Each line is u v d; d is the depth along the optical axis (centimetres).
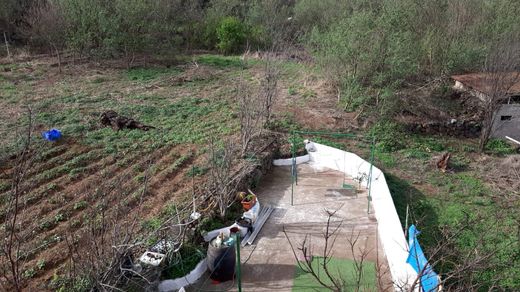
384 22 1599
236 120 1412
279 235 907
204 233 837
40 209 900
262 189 1085
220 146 1202
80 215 890
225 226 888
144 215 888
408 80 1755
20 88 1631
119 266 649
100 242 697
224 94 1691
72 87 1688
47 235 820
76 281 663
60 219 872
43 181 1012
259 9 2873
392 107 1516
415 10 1798
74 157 1135
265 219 956
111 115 1344
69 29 2048
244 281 773
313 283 768
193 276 762
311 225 942
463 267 516
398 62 1538
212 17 2733
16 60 1998
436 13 1839
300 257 837
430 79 1747
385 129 1439
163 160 1134
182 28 2630
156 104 1541
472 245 871
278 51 2117
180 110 1495
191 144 1236
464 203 1060
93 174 1054
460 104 1625
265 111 1366
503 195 1102
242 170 1052
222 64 2172
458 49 1730
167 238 770
